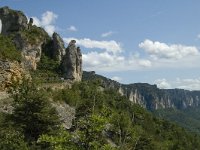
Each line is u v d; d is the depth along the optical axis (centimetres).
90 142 2420
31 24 15900
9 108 5891
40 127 4062
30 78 8025
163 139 14000
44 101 4241
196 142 16500
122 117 6462
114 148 2530
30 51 14175
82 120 2531
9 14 15712
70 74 15000
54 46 15862
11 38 14238
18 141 3622
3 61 7031
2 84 6850
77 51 15725
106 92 15925
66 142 2453
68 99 8894
